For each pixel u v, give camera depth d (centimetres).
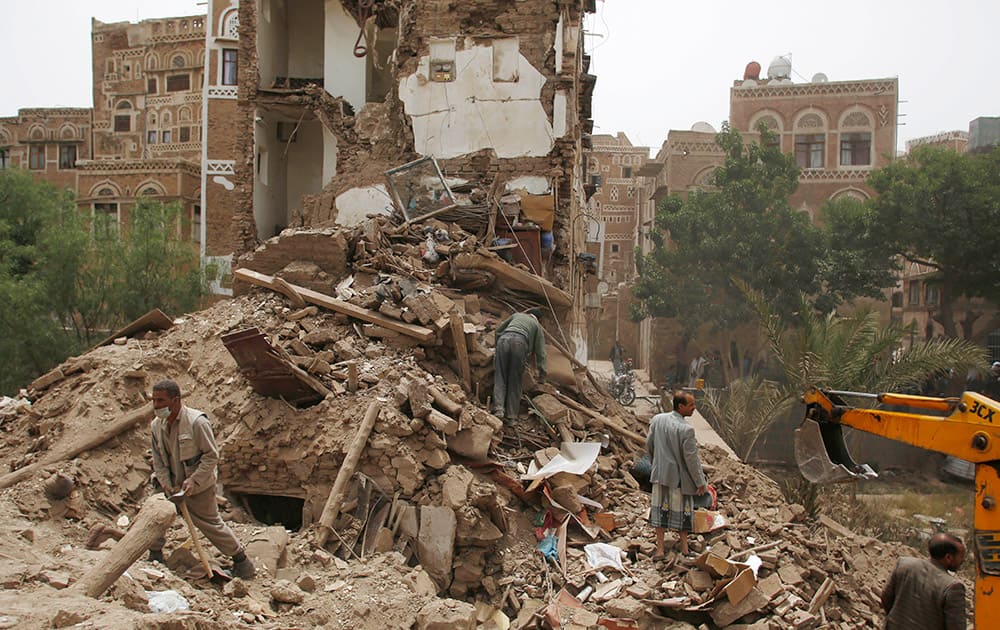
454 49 1520
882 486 1805
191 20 4278
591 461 909
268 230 2086
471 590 785
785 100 3353
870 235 2509
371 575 691
